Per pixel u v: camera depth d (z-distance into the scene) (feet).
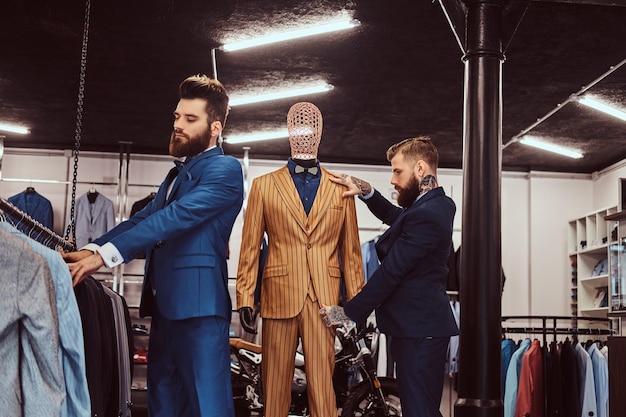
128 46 21.09
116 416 11.19
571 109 25.76
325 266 10.93
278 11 18.75
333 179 11.45
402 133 29.01
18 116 27.68
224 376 9.35
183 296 9.20
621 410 15.62
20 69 23.03
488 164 14.67
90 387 9.23
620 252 17.94
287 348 10.87
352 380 25.82
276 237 11.03
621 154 31.14
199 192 9.14
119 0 18.33
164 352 9.53
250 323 10.81
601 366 23.77
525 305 33.01
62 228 30.86
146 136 29.89
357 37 20.24
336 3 18.26
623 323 18.17
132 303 31.35
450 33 19.79
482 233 14.43
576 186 33.83
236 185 9.52
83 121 28.09
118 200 30.48
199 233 9.36
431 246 10.83
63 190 31.14
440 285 11.22
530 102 25.21
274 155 32.32
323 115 26.96
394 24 19.35
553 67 22.04
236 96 24.98
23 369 6.51
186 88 9.77
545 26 19.26
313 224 10.97
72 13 19.06
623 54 20.88
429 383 10.92
